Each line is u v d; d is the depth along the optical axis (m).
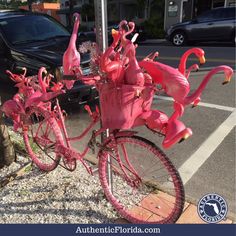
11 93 5.29
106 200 2.81
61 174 3.26
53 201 2.83
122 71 2.02
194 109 5.23
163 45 14.91
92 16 22.70
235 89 6.27
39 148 3.54
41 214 2.68
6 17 5.97
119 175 2.84
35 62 4.88
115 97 2.06
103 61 1.94
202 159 3.70
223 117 4.89
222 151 3.86
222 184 3.21
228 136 4.25
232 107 5.31
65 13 25.59
